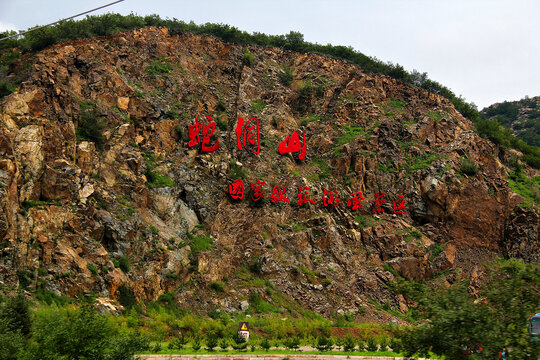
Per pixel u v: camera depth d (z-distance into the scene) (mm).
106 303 35156
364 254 58719
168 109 57625
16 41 57219
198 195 52500
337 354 31375
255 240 53094
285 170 62562
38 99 42375
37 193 37625
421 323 16078
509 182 74938
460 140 74438
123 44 62375
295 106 76125
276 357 29219
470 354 14188
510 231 66750
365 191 65625
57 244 36188
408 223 64938
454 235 64500
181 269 44500
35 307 30516
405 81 84312
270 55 83562
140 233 43375
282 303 47406
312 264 54500
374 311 51500
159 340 31859
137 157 48906
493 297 14742
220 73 72062
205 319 40781
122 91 53594
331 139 70188
